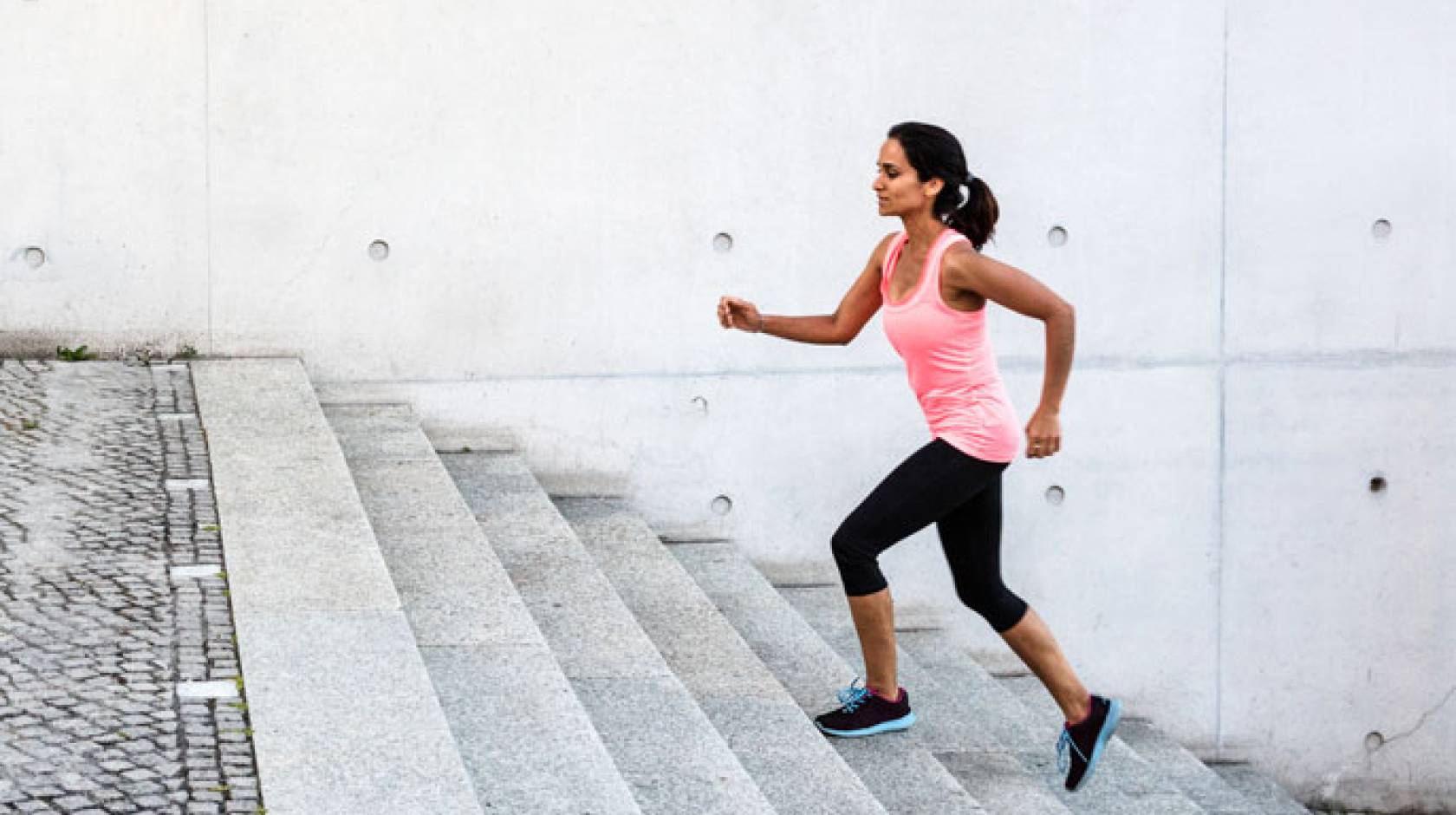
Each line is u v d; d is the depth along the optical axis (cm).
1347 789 871
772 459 793
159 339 738
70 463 583
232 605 462
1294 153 814
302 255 743
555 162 758
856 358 793
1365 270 827
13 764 360
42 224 722
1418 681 864
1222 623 843
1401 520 847
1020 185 795
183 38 721
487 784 395
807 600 775
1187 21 798
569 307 768
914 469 501
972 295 485
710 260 775
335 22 732
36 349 729
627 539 714
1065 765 530
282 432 631
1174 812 590
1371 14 812
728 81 766
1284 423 831
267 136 733
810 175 777
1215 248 813
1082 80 793
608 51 755
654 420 782
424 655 472
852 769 509
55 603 456
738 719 523
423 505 604
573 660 520
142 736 378
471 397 766
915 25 777
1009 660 829
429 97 744
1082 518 823
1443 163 826
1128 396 816
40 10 710
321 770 366
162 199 729
